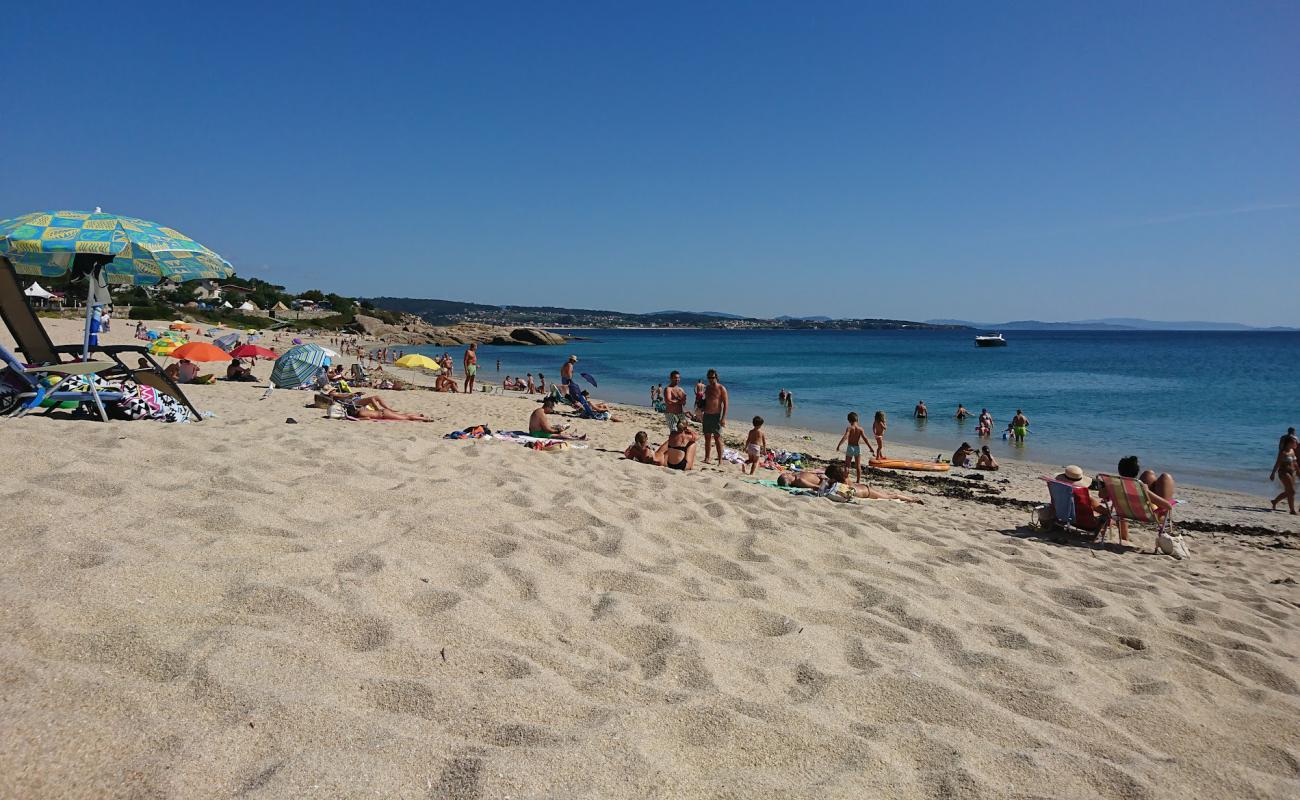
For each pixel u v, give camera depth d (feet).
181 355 59.72
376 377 83.35
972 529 26.55
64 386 23.95
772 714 8.82
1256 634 15.37
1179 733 10.03
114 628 8.43
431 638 9.66
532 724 7.83
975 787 7.80
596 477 23.91
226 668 7.89
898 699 9.82
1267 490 47.47
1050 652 12.37
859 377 151.02
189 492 14.46
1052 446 65.41
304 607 9.80
